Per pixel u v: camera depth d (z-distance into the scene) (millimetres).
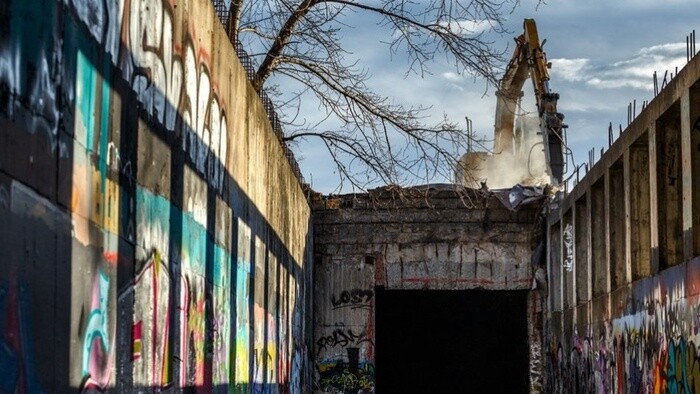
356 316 27953
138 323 7723
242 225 13484
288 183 20234
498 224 28000
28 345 5215
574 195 24422
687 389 14375
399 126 19641
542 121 30375
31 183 5250
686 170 14547
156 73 8242
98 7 6531
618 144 19578
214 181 11195
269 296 16953
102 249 6676
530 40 31547
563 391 26000
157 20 8234
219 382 11828
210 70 10797
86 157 6285
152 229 8172
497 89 18875
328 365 27859
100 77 6598
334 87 20062
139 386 7770
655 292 16547
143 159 7824
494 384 35969
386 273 28078
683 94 14594
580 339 23781
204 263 10664
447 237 27969
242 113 13305
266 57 20078
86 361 6328
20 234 5078
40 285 5402
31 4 5230
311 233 27172
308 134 20469
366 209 28156
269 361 17094
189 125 9703
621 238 20547
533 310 28516
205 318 10789
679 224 16531
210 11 10734
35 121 5309
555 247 27453
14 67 4980
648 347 17125
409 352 36812
